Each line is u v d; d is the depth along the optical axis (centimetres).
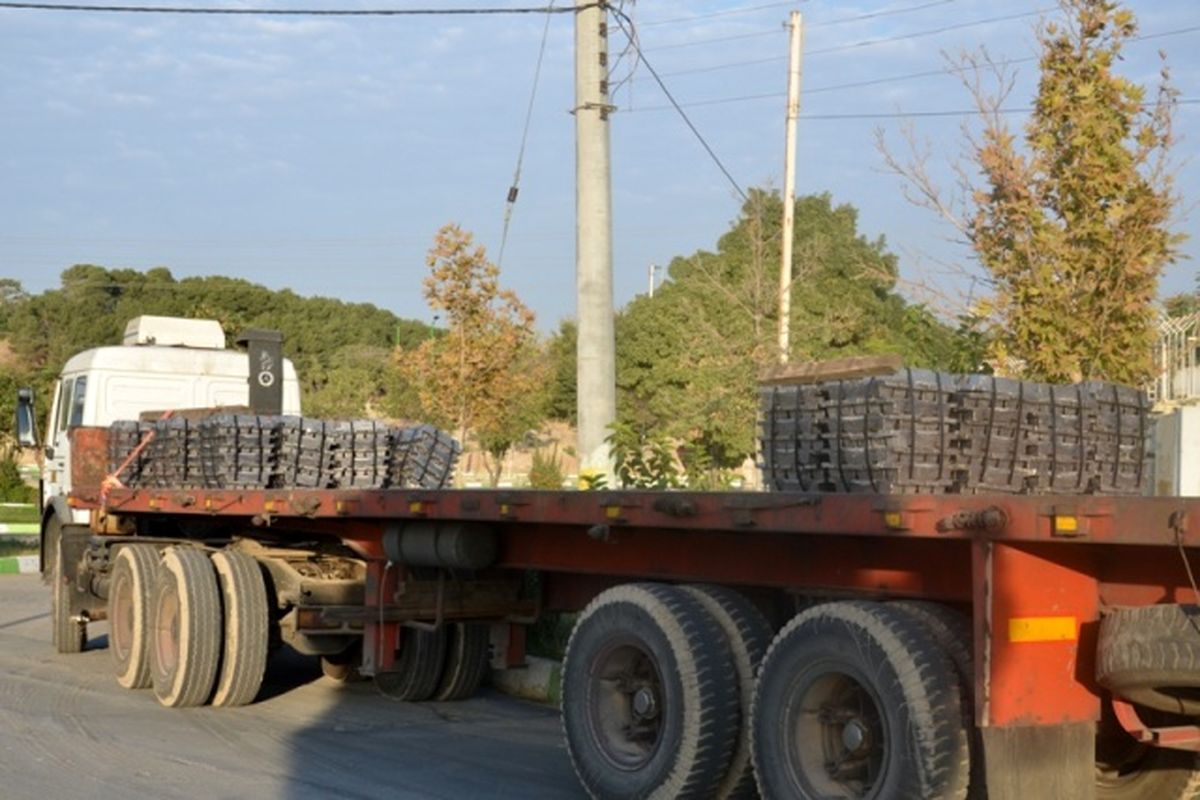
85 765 831
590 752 714
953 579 588
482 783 800
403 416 4053
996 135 1132
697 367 2780
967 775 561
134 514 1240
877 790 579
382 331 8288
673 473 1189
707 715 659
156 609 1062
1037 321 1081
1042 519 516
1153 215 1075
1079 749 555
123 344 1566
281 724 978
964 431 641
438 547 853
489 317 3341
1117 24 1109
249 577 1030
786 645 625
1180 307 1305
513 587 941
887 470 627
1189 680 512
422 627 936
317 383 6375
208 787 779
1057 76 1120
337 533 973
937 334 1404
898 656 569
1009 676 539
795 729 617
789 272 2481
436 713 1030
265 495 978
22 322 7794
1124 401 697
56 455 1440
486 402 3362
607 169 1318
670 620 673
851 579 634
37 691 1112
